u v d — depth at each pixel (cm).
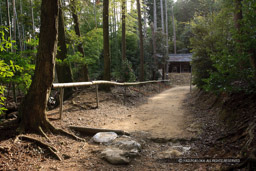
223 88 465
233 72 453
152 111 762
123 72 1480
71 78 861
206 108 694
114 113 701
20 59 480
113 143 417
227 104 529
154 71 2227
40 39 427
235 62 438
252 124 357
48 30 421
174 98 1134
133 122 603
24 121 421
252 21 436
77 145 411
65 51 820
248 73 448
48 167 314
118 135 474
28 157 332
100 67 2188
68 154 365
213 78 480
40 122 430
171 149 401
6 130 409
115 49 2325
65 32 858
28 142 370
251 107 443
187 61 3091
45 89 432
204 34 849
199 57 859
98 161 344
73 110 652
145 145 427
